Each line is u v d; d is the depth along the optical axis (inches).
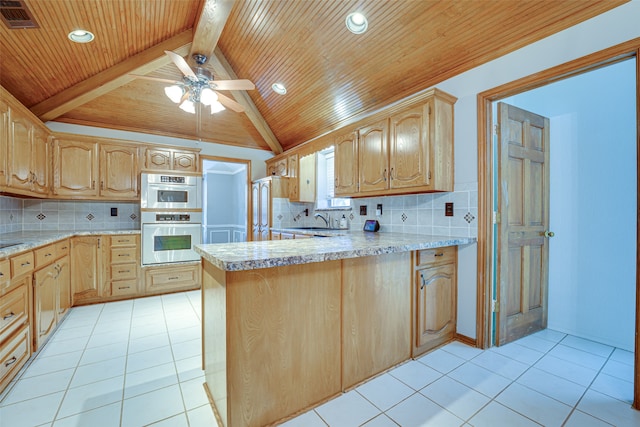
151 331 105.7
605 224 95.5
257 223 195.6
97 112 148.4
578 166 101.0
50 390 69.9
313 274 64.2
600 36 68.4
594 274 97.4
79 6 87.0
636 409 63.1
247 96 160.2
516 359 84.7
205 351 73.7
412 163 97.3
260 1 101.7
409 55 100.0
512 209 95.5
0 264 66.7
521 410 63.0
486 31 83.7
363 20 94.2
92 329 107.0
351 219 147.4
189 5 102.2
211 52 119.7
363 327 72.9
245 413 56.1
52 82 118.6
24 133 106.4
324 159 185.0
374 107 130.3
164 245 151.2
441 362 82.8
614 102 93.6
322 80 128.4
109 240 140.0
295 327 61.9
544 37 77.4
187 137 181.8
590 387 71.2
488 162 90.5
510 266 95.5
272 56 125.6
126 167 149.8
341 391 69.1
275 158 195.3
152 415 61.7
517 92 86.0
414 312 83.9
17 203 133.0
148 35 110.2
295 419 60.7
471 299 93.4
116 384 72.7
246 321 55.8
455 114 97.7
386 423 59.4
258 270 57.1
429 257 87.7
